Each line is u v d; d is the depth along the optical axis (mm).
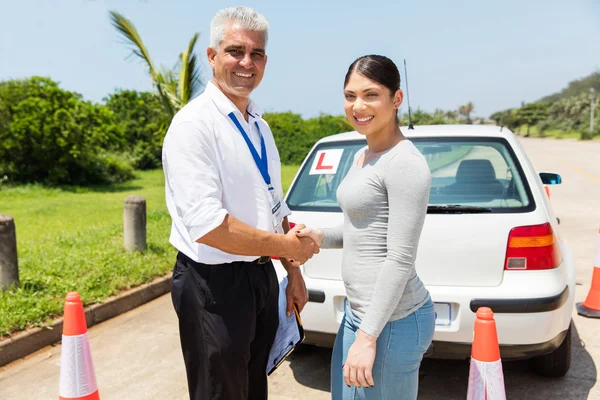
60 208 13758
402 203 1828
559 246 3285
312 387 3592
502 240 3070
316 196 3629
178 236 2184
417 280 2014
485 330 2172
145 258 6305
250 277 2172
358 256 1985
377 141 1986
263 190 2203
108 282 5465
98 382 3729
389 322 1948
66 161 22000
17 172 21391
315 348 4211
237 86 2135
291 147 29188
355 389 2043
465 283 3078
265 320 2334
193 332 2172
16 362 4102
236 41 2104
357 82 1930
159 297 5738
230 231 1941
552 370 3529
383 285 1838
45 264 5902
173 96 10766
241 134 2148
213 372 2158
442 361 3904
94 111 22938
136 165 30062
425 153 3607
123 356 4172
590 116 78312
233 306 2119
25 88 21953
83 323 2590
